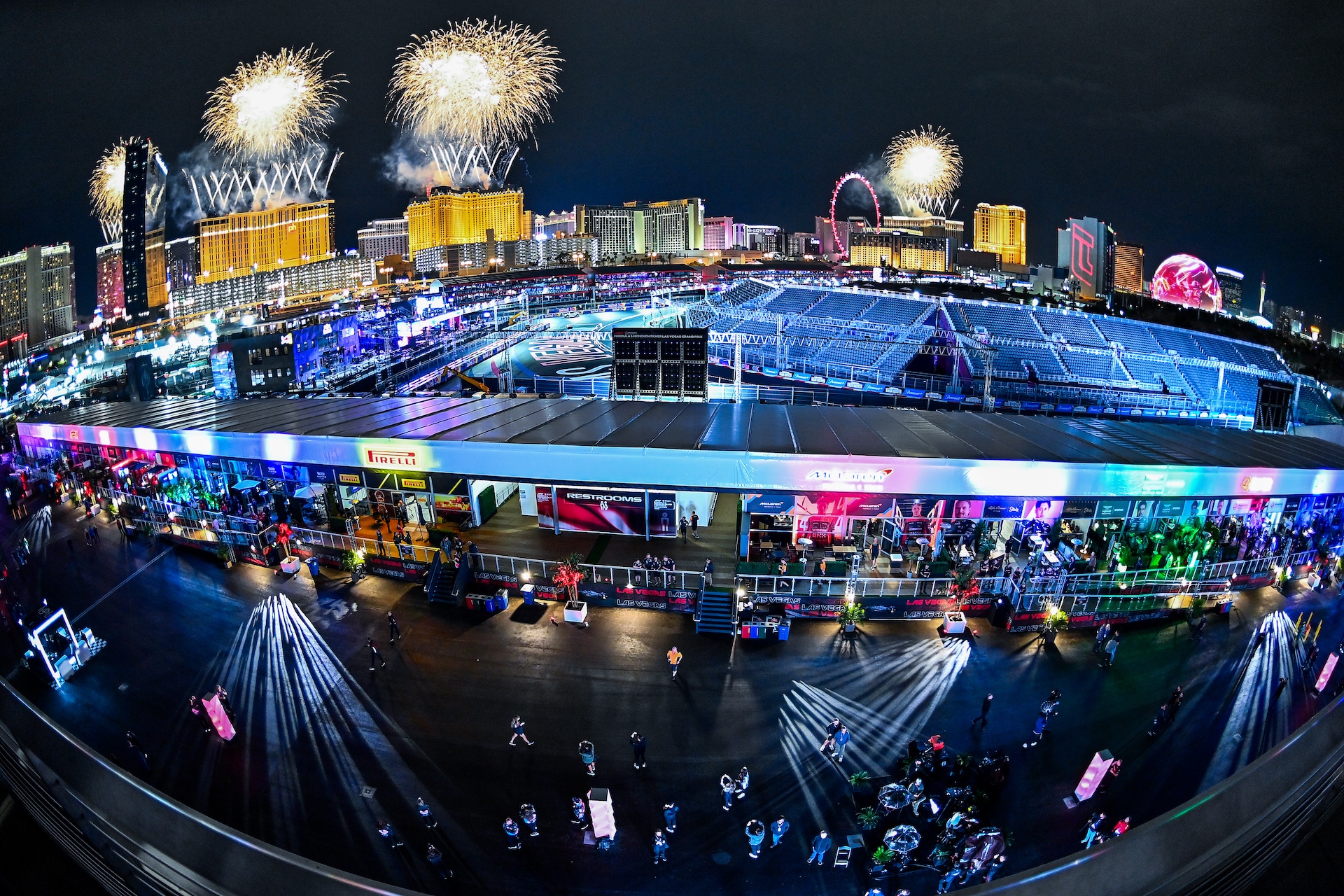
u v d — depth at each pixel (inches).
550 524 1238.9
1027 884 419.8
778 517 1125.7
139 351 3464.6
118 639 987.3
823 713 789.9
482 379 2945.4
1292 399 1551.4
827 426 1256.2
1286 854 442.3
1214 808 458.3
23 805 547.8
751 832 598.2
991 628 956.6
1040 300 5211.6
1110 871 426.0
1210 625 957.8
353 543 1178.6
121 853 482.3
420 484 1170.0
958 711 786.8
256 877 458.6
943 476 1015.6
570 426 1238.9
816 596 985.5
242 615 1043.3
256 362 2861.7
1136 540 1065.5
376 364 3380.9
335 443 1187.9
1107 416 2603.3
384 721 787.4
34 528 1462.8
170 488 1400.1
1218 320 4411.9
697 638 944.3
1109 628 882.8
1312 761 501.4
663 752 729.6
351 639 960.3
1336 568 1082.7
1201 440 1259.8
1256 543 1091.3
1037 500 1032.2
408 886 577.3
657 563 1046.4
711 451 1053.2
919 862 592.7
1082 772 692.7
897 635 946.1
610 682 849.5
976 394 2829.7
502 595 1027.3
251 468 1269.7
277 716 802.2
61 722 805.9
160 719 806.5
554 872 591.8
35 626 957.8
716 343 3282.5
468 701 818.2
